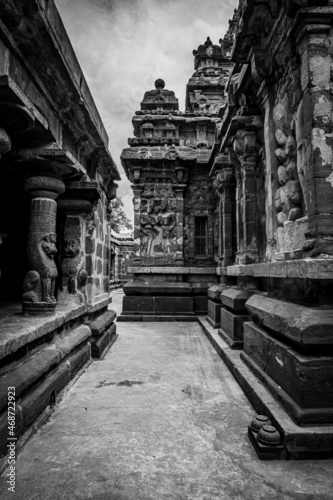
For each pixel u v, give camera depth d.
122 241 25.73
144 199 10.59
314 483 2.23
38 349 3.62
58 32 3.18
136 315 9.73
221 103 11.31
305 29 3.10
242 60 4.80
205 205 10.70
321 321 2.73
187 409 3.44
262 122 5.38
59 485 2.20
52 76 3.44
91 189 5.10
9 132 3.11
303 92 3.20
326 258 2.84
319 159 2.99
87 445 2.72
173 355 5.68
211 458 2.53
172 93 11.46
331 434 2.51
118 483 2.22
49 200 4.18
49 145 3.69
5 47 2.68
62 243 5.51
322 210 2.95
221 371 4.75
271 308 3.64
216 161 7.91
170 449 2.66
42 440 2.79
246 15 3.88
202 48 12.16
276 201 4.08
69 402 3.62
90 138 5.09
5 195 5.93
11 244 6.12
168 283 10.03
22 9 2.57
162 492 2.13
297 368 2.76
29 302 4.00
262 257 5.74
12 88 2.46
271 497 2.09
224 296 6.44
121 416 3.27
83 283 5.62
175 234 10.48
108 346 6.13
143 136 10.91
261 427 2.75
